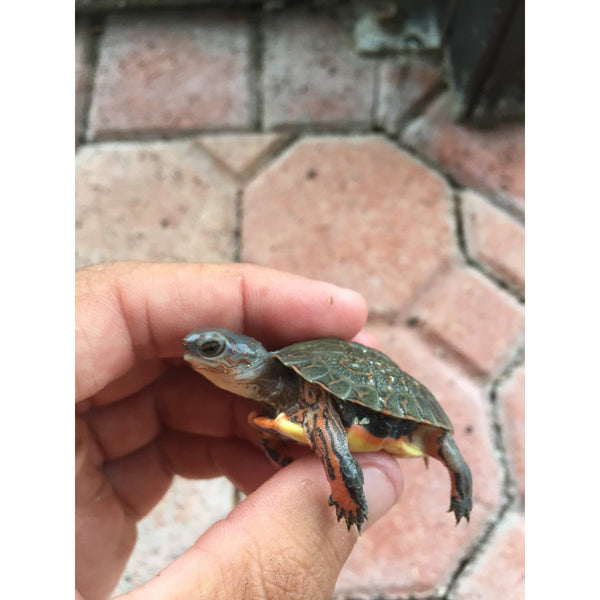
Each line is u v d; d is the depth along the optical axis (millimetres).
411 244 240
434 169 257
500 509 198
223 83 279
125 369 157
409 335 224
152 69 283
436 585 188
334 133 266
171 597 115
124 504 180
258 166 260
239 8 300
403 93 274
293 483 129
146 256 240
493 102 258
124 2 296
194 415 179
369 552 193
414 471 204
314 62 284
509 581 188
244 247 241
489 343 221
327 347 141
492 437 207
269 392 139
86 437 171
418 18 289
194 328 158
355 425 132
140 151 263
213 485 207
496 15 224
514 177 253
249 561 121
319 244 240
